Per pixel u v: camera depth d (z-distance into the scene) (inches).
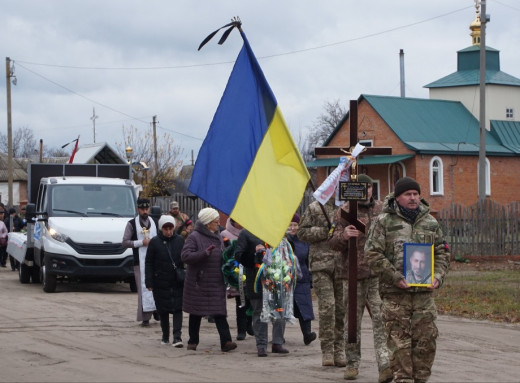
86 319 616.4
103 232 810.2
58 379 381.4
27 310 665.0
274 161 405.4
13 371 402.6
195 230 478.9
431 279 332.5
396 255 336.8
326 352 420.2
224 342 478.9
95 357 448.8
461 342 513.0
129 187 885.8
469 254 1142.3
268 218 401.4
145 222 606.2
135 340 522.0
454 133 2123.5
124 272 807.7
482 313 653.3
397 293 336.5
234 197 405.1
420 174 2006.6
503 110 2303.2
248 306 509.0
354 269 373.7
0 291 832.9
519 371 408.5
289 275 458.6
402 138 2017.7
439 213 1147.3
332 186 384.2
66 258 799.7
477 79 2276.1
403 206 341.1
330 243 387.9
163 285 500.4
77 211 848.3
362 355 462.0
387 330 337.1
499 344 508.7
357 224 375.2
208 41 414.3
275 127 405.7
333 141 2187.5
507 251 1140.5
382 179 2070.6
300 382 372.8
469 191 2071.9
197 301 474.6
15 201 2787.9
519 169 2167.8
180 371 404.8
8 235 1094.4
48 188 861.8
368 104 2103.8
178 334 497.4
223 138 410.0
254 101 410.0
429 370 338.3
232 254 476.7
